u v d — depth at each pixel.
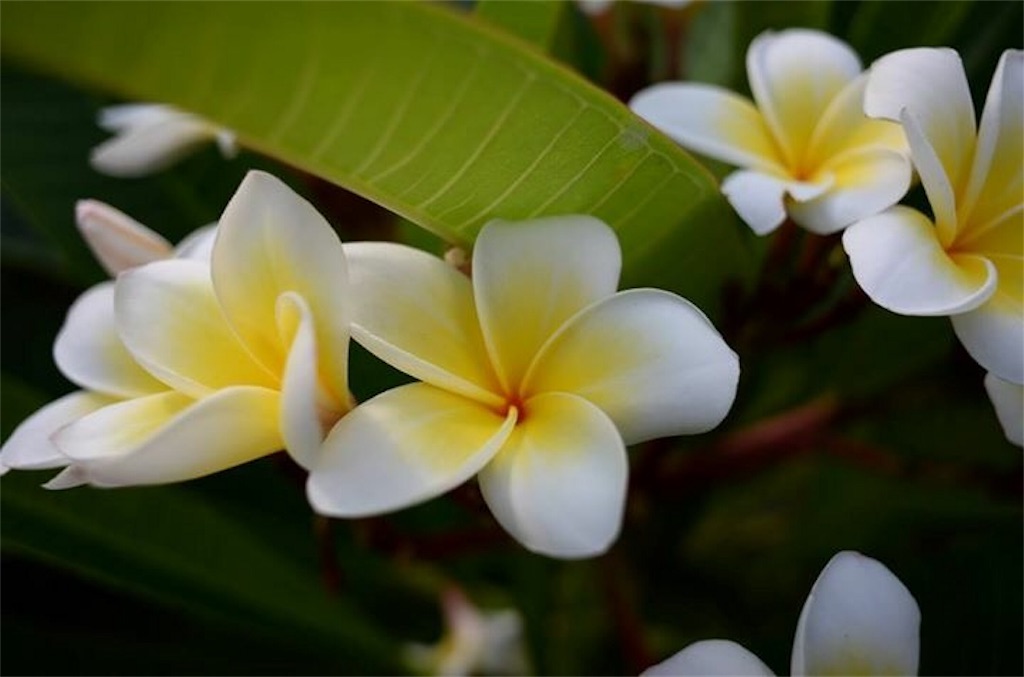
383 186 0.43
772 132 0.49
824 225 0.46
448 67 0.41
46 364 0.60
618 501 0.41
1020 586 0.54
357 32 0.40
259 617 0.56
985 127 0.45
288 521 0.61
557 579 0.60
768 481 0.62
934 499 0.57
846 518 0.59
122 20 0.39
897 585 0.44
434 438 0.42
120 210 0.59
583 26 0.60
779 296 0.50
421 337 0.44
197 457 0.42
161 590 0.54
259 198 0.43
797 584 0.60
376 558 0.61
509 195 0.44
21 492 0.52
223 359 0.43
